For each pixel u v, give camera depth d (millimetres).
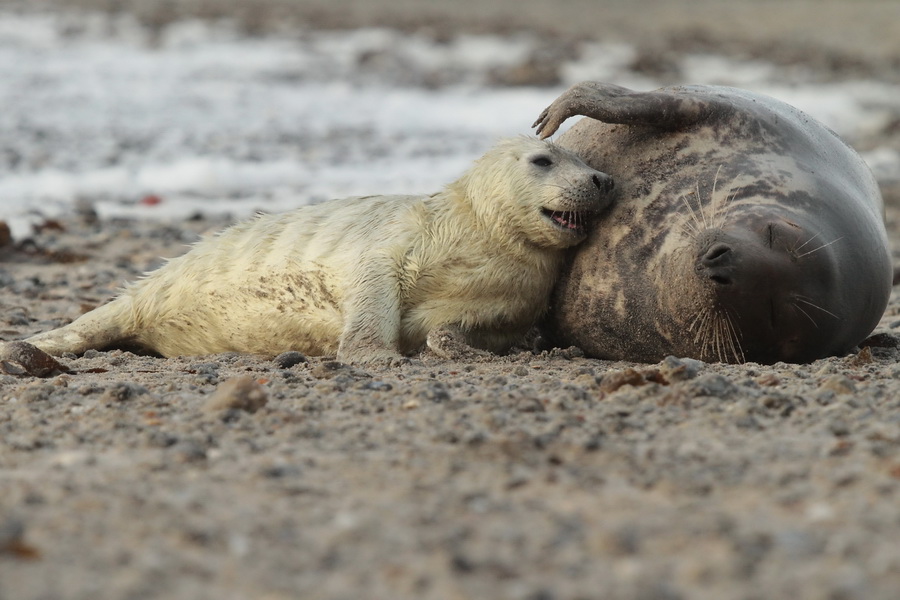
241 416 18500
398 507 14289
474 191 25828
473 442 16719
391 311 24953
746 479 15242
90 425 18297
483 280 25438
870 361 22734
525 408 18641
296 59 96250
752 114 25328
